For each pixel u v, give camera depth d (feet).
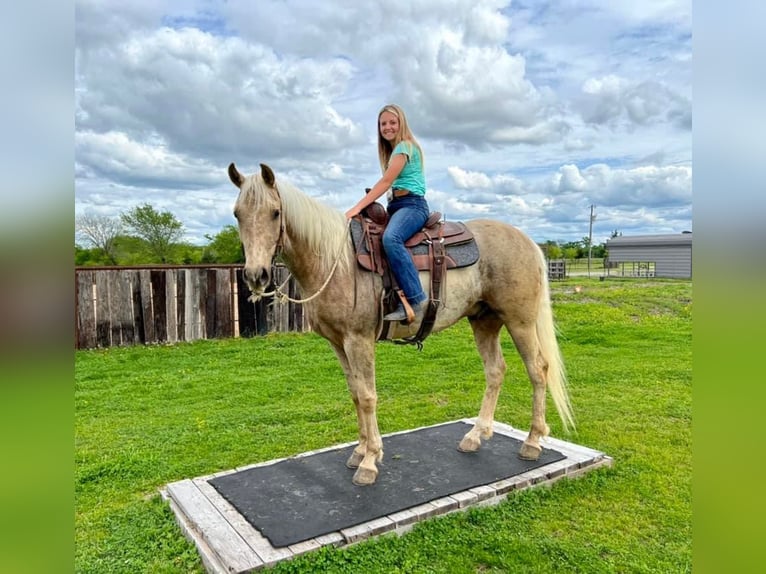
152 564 7.58
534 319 10.50
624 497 9.23
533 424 10.45
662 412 14.21
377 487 9.10
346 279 8.89
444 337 27.91
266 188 8.09
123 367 21.34
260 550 7.34
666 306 34.35
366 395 9.23
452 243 9.80
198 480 9.59
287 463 10.32
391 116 9.66
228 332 27.30
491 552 7.63
